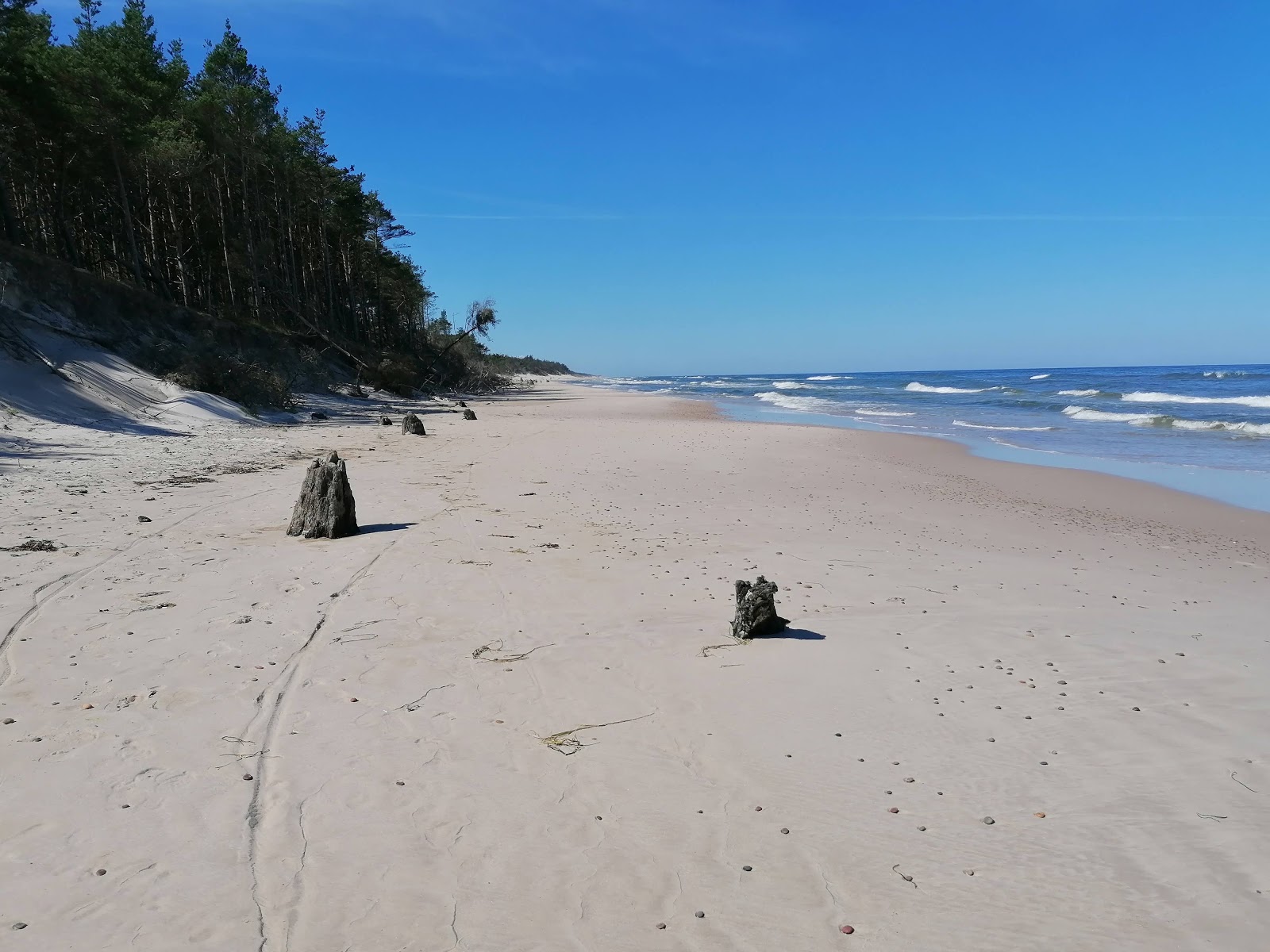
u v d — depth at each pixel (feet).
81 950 9.80
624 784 14.38
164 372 83.97
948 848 12.48
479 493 47.11
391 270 199.52
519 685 18.76
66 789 13.44
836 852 12.38
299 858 11.86
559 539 34.91
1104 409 131.13
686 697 18.28
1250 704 17.81
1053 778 14.65
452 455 66.18
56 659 19.19
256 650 20.35
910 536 38.24
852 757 15.52
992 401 166.40
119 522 34.60
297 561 29.45
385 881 11.42
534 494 47.14
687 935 10.48
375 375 144.56
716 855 12.28
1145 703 17.98
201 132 124.77
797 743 16.07
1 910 10.44
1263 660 20.81
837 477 58.44
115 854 11.76
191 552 30.12
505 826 12.93
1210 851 12.26
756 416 131.75
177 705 16.93
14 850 11.71
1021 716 17.38
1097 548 37.11
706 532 37.81
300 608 23.86
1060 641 22.39
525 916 10.79
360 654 20.35
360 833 12.57
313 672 19.07
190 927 10.28
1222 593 29.04
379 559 30.17
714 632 22.94
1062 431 98.17
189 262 136.15
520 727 16.58
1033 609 25.73
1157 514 46.34
